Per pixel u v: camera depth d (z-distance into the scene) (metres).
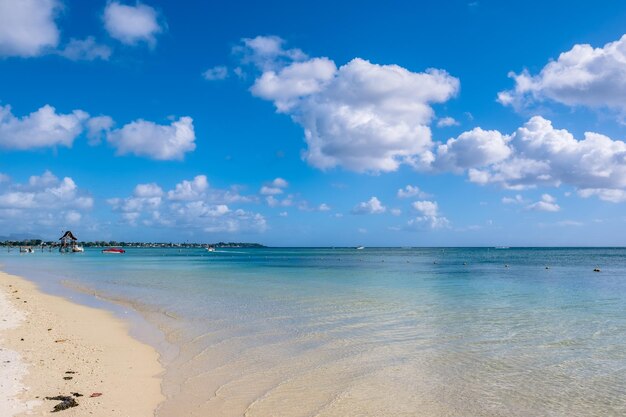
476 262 94.00
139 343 17.06
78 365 13.51
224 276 51.38
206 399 11.11
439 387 12.06
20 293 32.97
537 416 10.23
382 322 21.08
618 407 10.74
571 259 110.81
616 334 18.44
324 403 10.91
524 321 21.31
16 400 10.23
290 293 33.03
